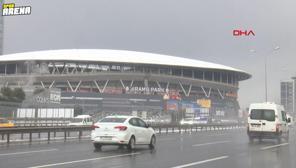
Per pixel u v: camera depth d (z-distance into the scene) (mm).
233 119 91188
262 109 31594
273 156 18719
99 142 20719
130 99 126625
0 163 14547
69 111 57375
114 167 13789
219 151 20797
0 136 33219
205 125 60125
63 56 135500
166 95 121188
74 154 18312
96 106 122125
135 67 139875
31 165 13961
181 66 142625
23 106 51688
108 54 140125
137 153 19188
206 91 151000
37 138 32656
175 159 16625
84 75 133500
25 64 135875
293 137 37969
